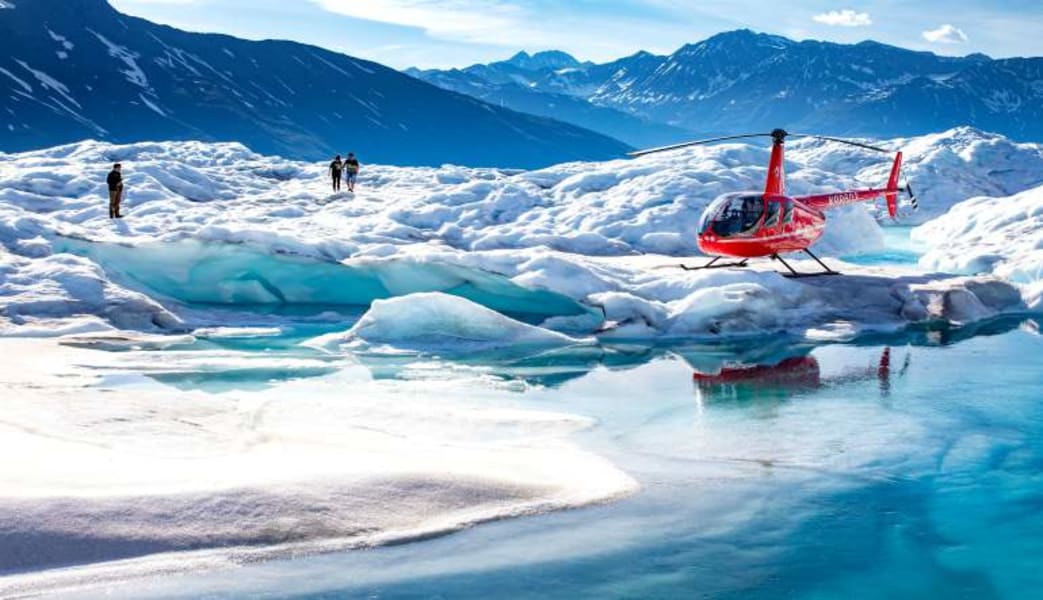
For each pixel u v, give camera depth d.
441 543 7.75
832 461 10.40
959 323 19.81
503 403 12.76
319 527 7.71
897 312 20.02
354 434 10.62
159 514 7.55
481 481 8.88
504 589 7.12
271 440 10.13
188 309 20.06
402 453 9.77
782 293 19.92
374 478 8.53
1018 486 9.69
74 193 32.28
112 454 9.08
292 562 7.28
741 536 8.28
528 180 37.16
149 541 7.27
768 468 10.12
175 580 6.93
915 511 8.98
